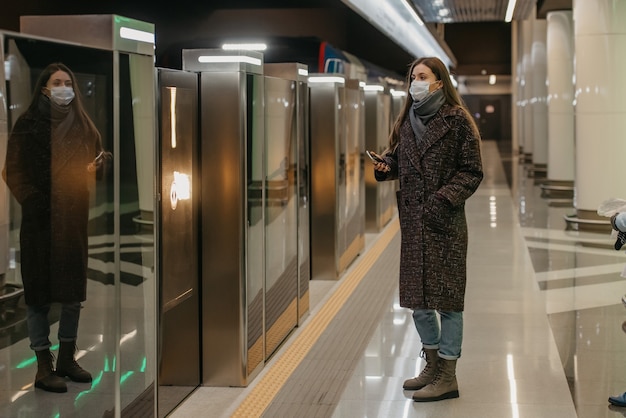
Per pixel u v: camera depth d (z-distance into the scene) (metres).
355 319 6.50
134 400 3.68
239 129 4.73
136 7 10.95
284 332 5.88
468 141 4.40
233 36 13.09
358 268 8.82
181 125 4.54
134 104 3.53
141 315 3.70
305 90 6.57
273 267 5.52
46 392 3.22
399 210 4.57
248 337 4.90
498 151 41.25
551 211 14.08
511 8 14.66
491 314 6.61
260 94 5.12
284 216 5.83
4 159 2.92
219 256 4.81
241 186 4.77
